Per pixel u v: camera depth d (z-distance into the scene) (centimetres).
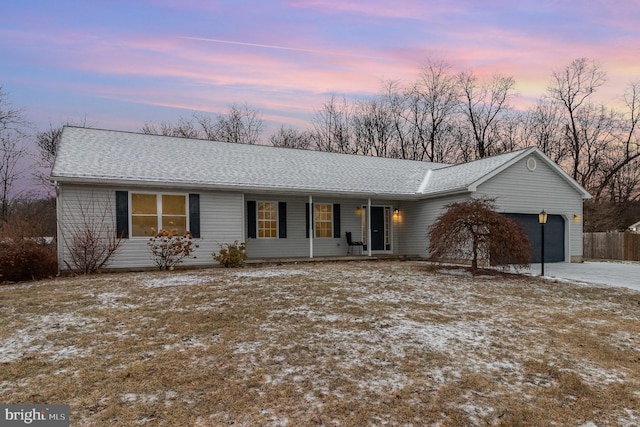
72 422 289
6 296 707
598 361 446
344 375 383
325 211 1548
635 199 2889
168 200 1178
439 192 1446
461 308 667
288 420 299
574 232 1583
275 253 1446
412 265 1264
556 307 701
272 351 441
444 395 349
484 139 3228
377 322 564
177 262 1168
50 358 412
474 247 1079
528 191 1470
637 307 720
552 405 338
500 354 455
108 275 1013
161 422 292
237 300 677
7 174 2284
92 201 1083
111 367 390
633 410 334
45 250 1016
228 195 1269
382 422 300
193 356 422
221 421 296
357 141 3419
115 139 1370
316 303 665
